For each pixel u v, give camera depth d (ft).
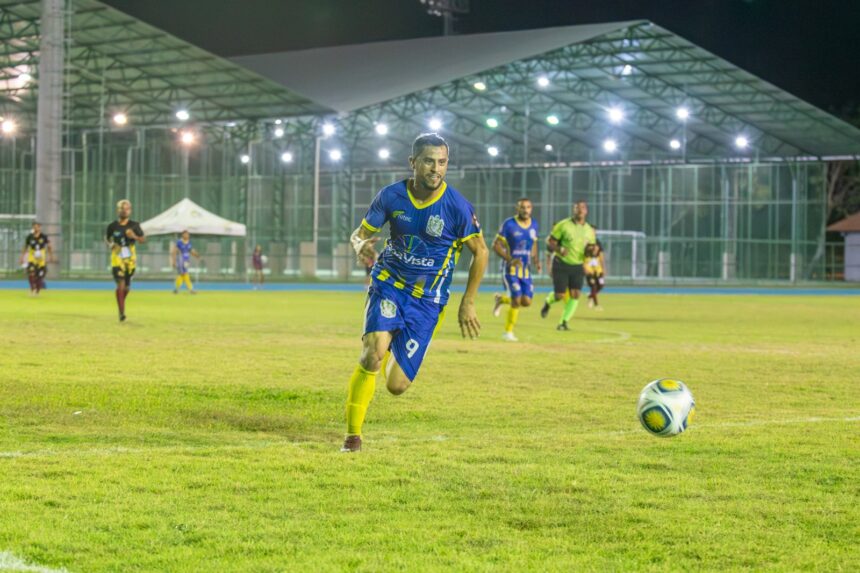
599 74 176.76
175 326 62.85
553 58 173.58
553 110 189.47
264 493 18.97
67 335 54.39
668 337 60.85
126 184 180.24
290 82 179.11
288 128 187.32
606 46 169.68
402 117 191.31
